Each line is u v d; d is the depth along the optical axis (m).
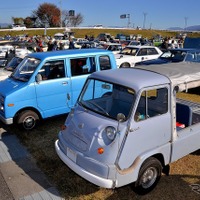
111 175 3.58
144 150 3.90
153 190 4.39
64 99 6.86
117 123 3.78
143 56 15.24
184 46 16.36
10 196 4.15
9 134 6.48
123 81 4.05
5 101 6.02
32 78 6.31
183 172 4.95
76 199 4.11
